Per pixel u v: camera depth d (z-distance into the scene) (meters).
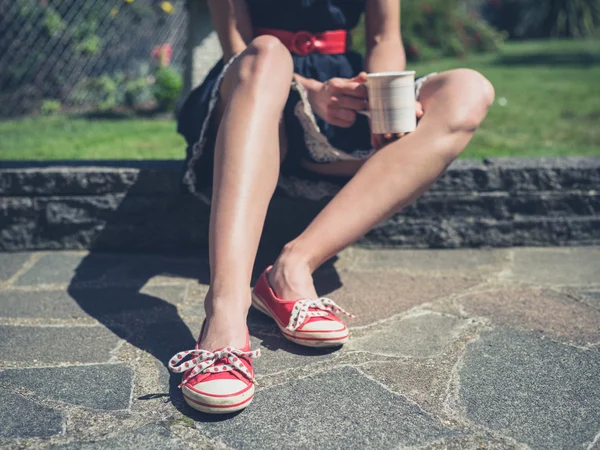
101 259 2.47
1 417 1.39
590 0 18.33
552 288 2.15
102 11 6.27
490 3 20.89
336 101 1.81
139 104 6.07
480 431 1.34
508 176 2.54
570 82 7.89
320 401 1.45
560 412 1.41
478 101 1.86
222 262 1.59
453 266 2.38
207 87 2.05
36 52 6.02
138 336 1.80
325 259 1.82
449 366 1.61
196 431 1.34
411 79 1.76
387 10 2.06
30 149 3.91
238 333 1.51
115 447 1.28
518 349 1.71
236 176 1.64
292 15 2.07
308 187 2.25
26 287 2.17
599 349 1.71
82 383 1.54
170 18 6.75
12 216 2.52
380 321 1.89
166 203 2.52
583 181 2.56
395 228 2.57
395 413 1.40
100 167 2.53
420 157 1.80
